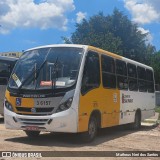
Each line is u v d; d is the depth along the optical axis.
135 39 63.19
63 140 12.80
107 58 14.06
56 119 11.33
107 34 57.03
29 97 11.78
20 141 12.23
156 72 58.41
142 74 18.66
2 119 20.11
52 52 12.48
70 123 11.38
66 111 11.38
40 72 12.09
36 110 11.64
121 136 14.91
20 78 12.31
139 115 18.14
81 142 12.45
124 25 63.09
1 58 18.73
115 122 14.66
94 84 12.70
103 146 11.91
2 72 18.70
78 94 11.62
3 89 18.69
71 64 12.02
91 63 12.63
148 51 64.56
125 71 16.05
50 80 11.76
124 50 61.22
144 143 13.09
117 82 14.92
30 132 13.25
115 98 14.62
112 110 14.27
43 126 11.48
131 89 16.77
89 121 12.34
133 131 17.05
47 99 11.55
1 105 18.58
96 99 12.77
